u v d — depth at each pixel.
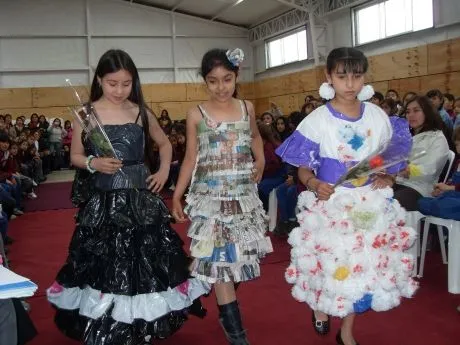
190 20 16.42
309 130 2.38
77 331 2.45
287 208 5.09
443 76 9.85
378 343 2.65
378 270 2.24
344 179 2.22
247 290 3.54
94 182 2.47
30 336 1.95
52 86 15.28
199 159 2.53
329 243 2.25
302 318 3.03
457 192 3.42
